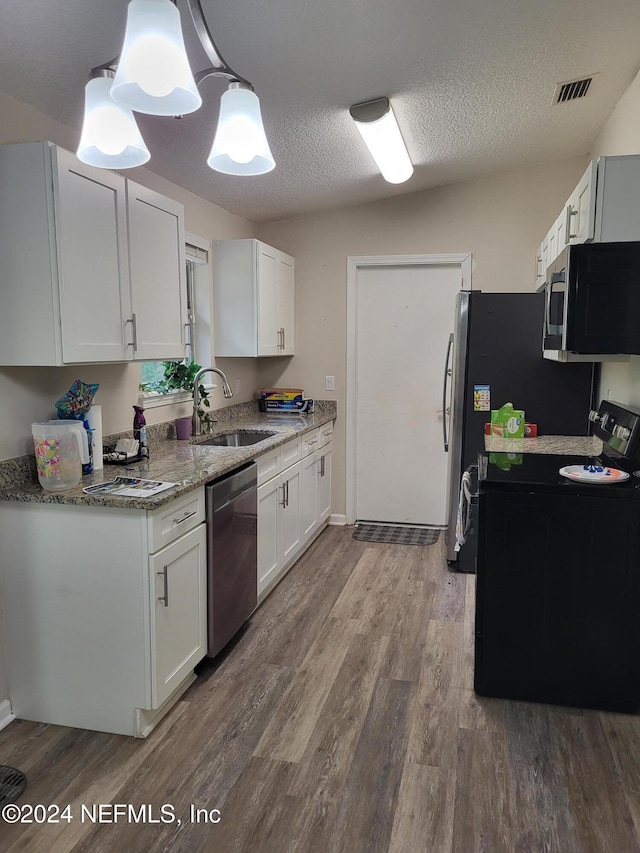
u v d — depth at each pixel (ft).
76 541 7.13
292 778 6.53
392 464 15.56
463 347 12.37
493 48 8.02
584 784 6.43
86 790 6.37
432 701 7.96
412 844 5.65
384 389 15.39
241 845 5.65
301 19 6.64
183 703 7.91
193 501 7.92
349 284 15.03
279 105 8.86
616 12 7.51
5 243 6.88
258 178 11.60
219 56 5.16
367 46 7.46
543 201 13.74
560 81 9.37
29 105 7.49
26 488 7.42
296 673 8.63
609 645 7.72
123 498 6.93
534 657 7.89
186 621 7.88
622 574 7.60
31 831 5.83
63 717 7.49
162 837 5.74
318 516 14.38
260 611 10.64
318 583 11.91
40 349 6.95
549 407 12.21
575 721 7.58
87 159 5.57
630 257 7.21
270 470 10.84
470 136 11.22
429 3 6.72
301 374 15.62
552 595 7.78
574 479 7.75
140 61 4.07
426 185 14.01
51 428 7.25
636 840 5.68
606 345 7.31
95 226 7.42
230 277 12.88
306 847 5.63
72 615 7.27
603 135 11.77
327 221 14.99
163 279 9.11
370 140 9.90
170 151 9.52
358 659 9.01
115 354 7.90
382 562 13.10
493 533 7.84
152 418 10.80
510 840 5.69
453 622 10.21
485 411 12.40
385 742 7.11
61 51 6.36
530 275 13.98
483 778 6.51
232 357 13.97
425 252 14.48
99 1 5.57
